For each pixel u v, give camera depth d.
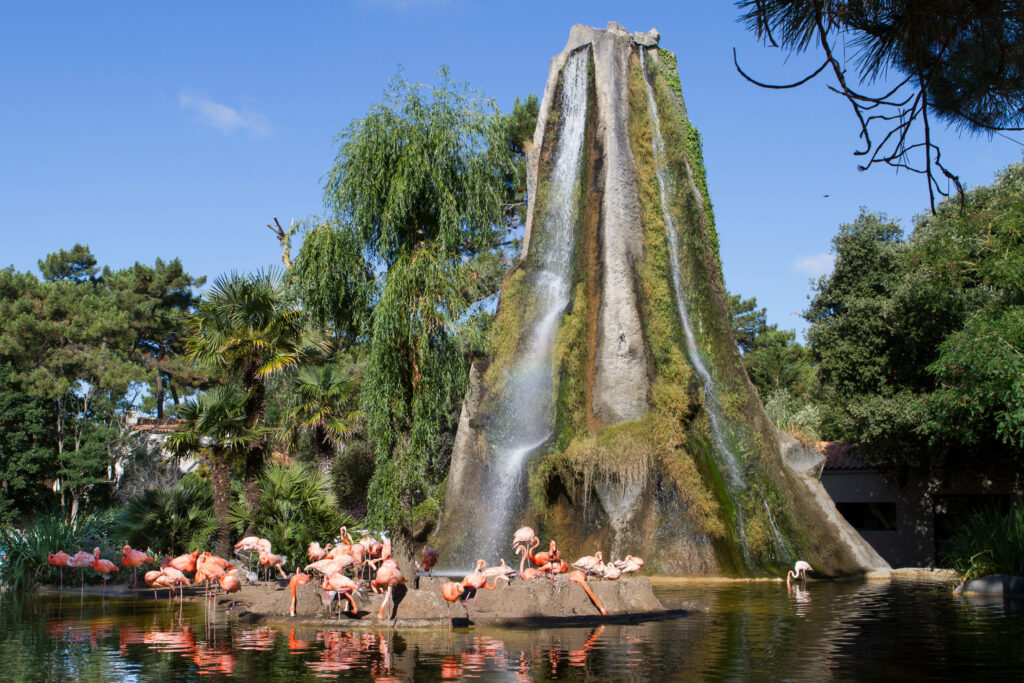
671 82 37.81
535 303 36.06
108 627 13.84
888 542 33.97
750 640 11.74
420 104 15.53
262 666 9.67
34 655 10.68
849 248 38.88
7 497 49.38
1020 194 19.06
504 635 12.54
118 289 63.66
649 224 34.81
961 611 15.53
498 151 15.93
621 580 15.57
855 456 35.53
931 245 20.55
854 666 9.40
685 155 36.09
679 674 8.94
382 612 14.09
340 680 8.71
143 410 60.81
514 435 33.19
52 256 69.56
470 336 15.16
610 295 33.03
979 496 33.12
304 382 31.94
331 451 33.84
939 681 8.45
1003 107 5.79
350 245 15.38
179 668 9.58
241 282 24.98
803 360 67.25
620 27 39.59
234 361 25.69
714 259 34.38
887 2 5.54
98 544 23.88
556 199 37.88
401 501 14.95
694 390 30.61
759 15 5.26
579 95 39.22
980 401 20.69
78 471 49.75
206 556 17.19
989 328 19.06
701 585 24.41
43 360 55.12
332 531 23.12
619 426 30.20
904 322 33.84
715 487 28.78
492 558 31.16
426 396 14.70
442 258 14.95
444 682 8.54
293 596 14.95
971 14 5.43
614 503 28.97
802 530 28.53
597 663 9.74
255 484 24.45
